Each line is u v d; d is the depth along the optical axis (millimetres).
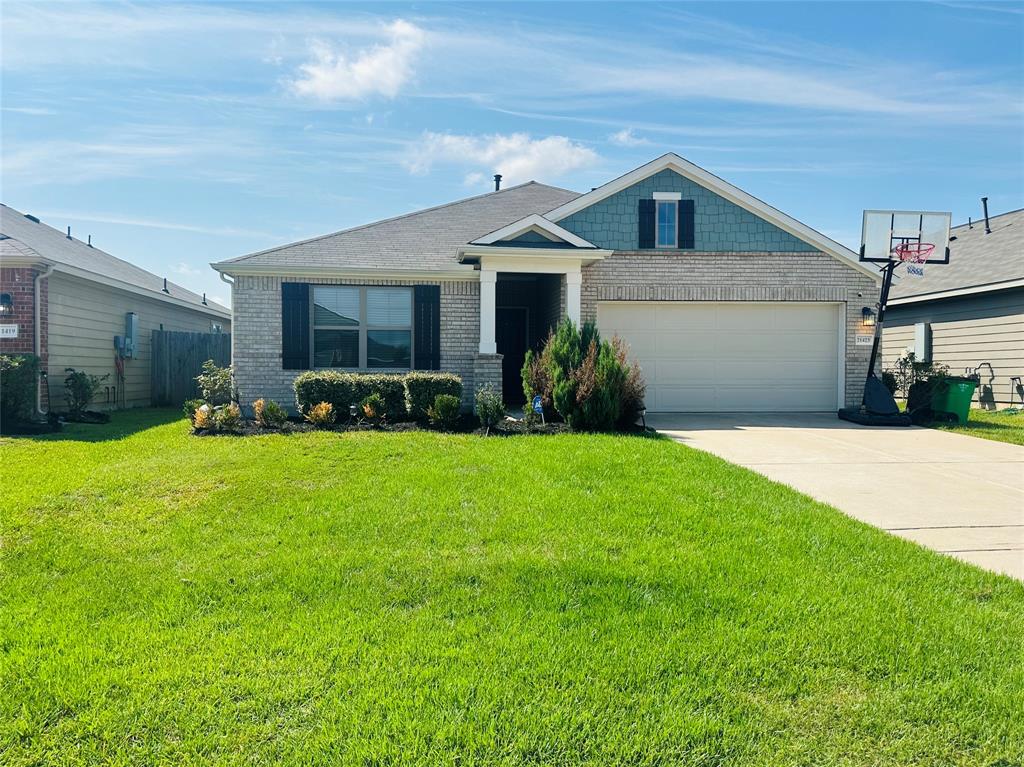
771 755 2705
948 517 6238
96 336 14711
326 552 4906
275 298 12586
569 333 11617
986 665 3420
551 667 3305
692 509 6008
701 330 13875
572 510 5930
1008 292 15023
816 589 4324
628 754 2686
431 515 5785
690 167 13516
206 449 8781
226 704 2980
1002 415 14250
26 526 5543
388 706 2971
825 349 14031
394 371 12961
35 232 15133
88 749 2691
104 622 3803
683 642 3580
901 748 2762
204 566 4652
